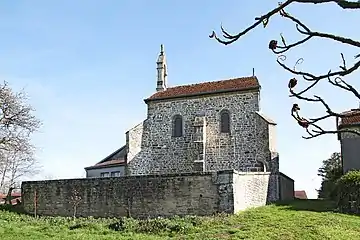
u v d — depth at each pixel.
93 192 27.22
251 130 32.94
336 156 40.69
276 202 28.16
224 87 34.78
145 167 35.50
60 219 25.14
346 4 2.94
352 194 23.75
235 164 32.84
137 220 22.70
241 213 23.05
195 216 23.16
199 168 33.16
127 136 35.72
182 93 35.91
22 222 23.66
